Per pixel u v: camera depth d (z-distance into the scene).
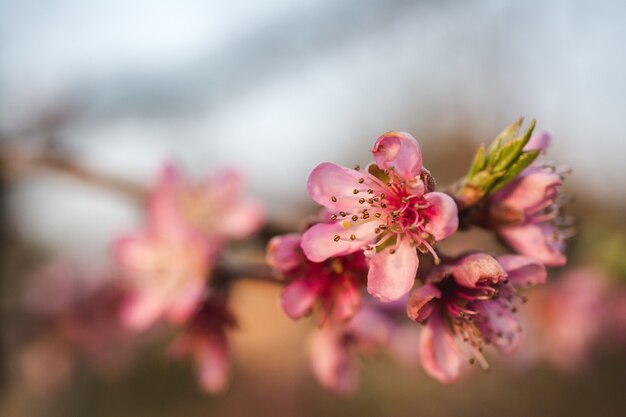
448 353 0.27
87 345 0.48
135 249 0.35
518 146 0.27
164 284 0.34
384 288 0.26
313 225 0.27
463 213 0.27
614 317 0.42
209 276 0.33
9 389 0.51
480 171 0.27
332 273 0.28
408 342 0.33
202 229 0.35
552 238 0.28
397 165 0.26
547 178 0.27
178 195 0.36
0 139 0.44
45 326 0.48
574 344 0.43
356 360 0.33
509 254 0.28
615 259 0.41
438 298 0.27
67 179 0.41
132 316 0.34
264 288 0.33
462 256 0.27
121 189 0.39
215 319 0.33
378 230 0.26
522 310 0.42
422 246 0.26
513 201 0.27
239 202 0.35
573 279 0.42
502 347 0.27
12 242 0.54
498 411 0.65
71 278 0.48
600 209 0.51
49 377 0.49
